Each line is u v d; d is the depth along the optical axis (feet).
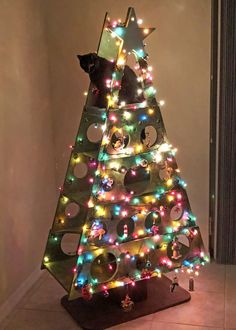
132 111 7.81
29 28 9.04
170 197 8.41
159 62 9.57
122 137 8.01
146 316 8.36
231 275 9.68
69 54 9.84
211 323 8.11
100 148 7.66
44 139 9.93
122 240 8.12
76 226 8.49
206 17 9.20
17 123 8.70
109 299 8.76
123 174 7.96
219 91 9.40
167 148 8.24
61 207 8.63
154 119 8.05
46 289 9.37
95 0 9.49
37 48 9.41
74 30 9.70
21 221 9.02
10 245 8.62
